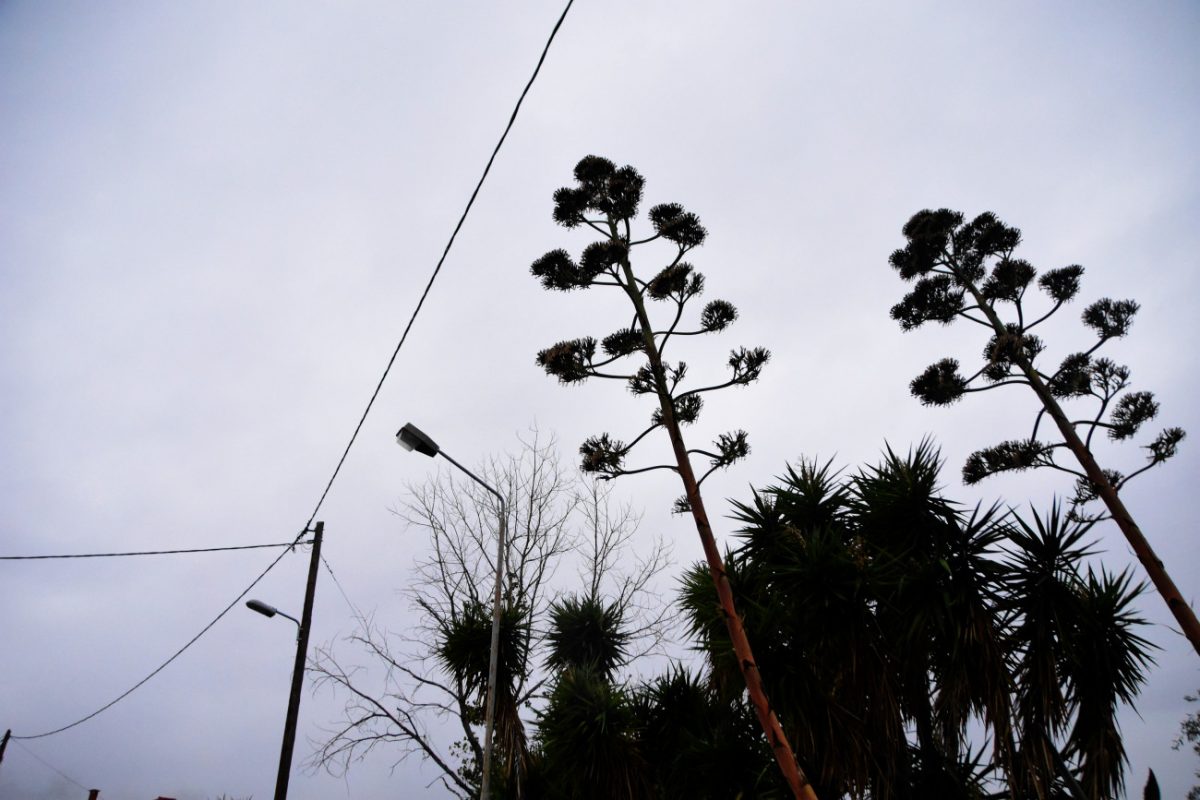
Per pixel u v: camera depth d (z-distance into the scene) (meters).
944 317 9.60
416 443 9.59
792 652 7.51
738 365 6.66
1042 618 7.05
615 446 6.46
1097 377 8.05
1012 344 8.36
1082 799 6.52
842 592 7.37
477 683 10.34
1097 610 7.18
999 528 7.64
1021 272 9.13
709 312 7.07
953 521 7.81
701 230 7.64
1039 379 8.38
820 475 9.16
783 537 8.36
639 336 7.11
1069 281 8.97
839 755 6.94
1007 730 6.54
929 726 7.91
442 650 10.84
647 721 9.27
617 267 7.66
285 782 13.44
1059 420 8.07
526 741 10.07
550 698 9.55
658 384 6.77
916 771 7.68
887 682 7.07
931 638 7.45
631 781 8.49
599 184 8.10
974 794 7.45
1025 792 6.97
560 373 6.98
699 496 6.13
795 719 7.11
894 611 7.58
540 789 9.48
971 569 7.46
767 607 7.82
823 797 7.10
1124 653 6.98
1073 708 6.91
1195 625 6.48
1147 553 7.00
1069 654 6.81
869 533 8.23
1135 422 8.27
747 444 6.28
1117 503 7.39
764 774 7.63
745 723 8.35
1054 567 7.36
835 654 7.25
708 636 8.09
